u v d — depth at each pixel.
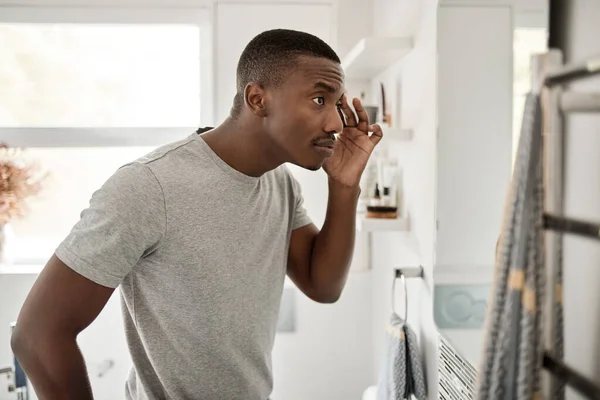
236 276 1.01
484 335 0.70
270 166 1.01
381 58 1.50
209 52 2.00
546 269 0.60
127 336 1.06
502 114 0.75
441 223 1.06
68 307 0.85
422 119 1.28
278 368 2.08
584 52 0.55
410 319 1.45
